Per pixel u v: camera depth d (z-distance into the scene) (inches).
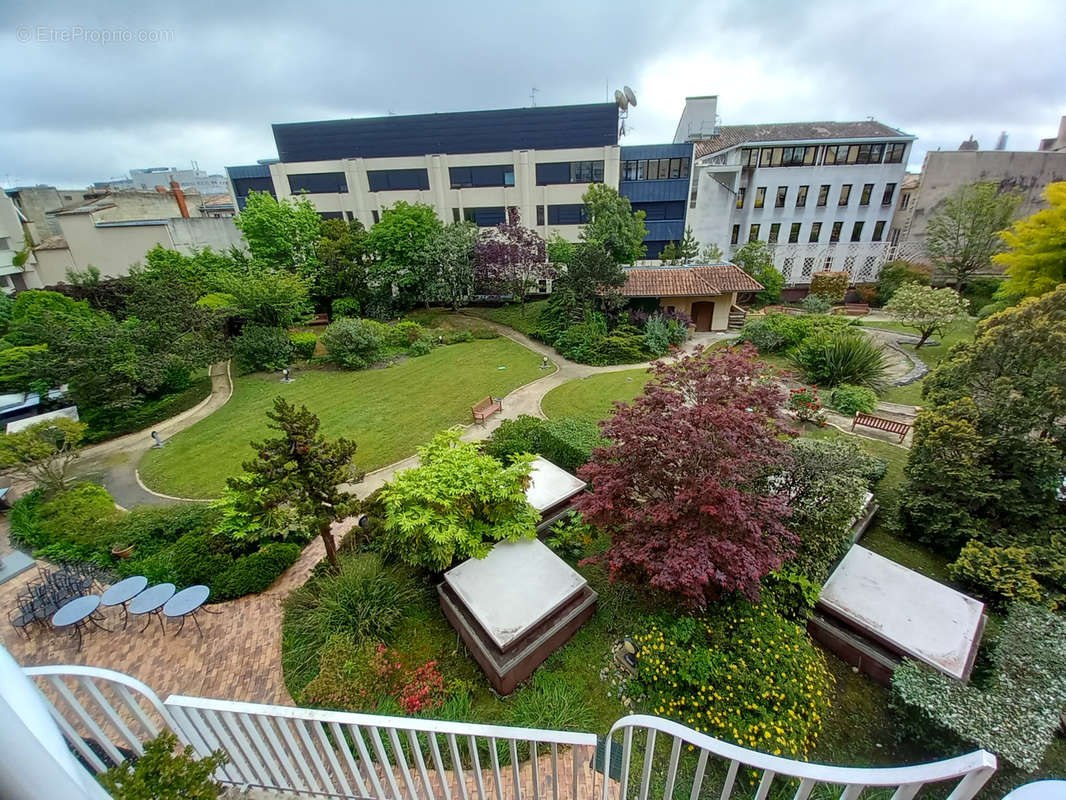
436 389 716.7
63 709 231.6
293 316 929.5
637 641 247.1
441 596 285.9
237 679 251.0
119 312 844.0
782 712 211.6
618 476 264.7
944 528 324.8
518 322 1043.9
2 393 614.9
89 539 365.7
